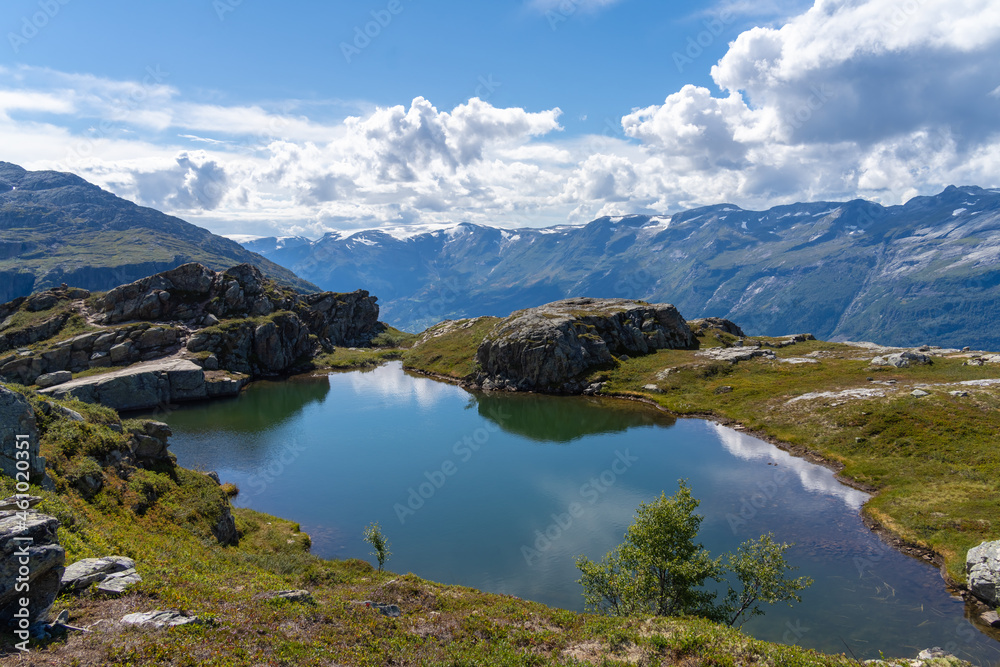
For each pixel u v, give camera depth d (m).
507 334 130.62
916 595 39.00
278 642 20.45
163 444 47.62
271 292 165.88
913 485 56.72
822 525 51.09
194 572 28.27
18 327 124.06
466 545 49.44
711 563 31.81
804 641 33.69
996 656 32.00
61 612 18.98
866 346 130.50
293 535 49.00
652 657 22.31
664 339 135.88
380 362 166.00
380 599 29.94
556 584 42.44
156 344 125.56
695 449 76.38
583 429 89.81
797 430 78.00
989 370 86.31
